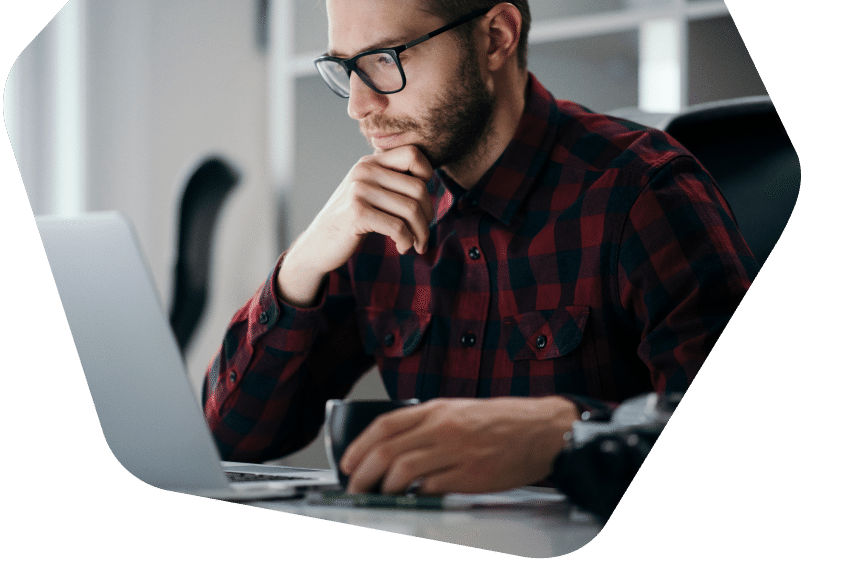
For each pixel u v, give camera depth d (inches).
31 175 51.8
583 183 42.2
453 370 45.3
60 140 52.3
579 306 41.9
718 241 38.3
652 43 40.0
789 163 37.5
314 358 48.8
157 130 52.3
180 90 51.9
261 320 48.0
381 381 47.9
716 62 38.3
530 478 38.2
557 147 43.0
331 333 48.8
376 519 40.6
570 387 42.0
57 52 51.8
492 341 44.3
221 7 50.8
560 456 37.8
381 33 42.9
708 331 37.6
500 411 38.3
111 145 52.7
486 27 42.8
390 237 45.4
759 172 38.1
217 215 51.7
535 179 43.3
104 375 51.3
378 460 39.5
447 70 42.8
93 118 52.8
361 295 48.3
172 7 51.6
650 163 40.4
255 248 51.2
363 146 47.8
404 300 47.1
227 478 46.1
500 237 44.1
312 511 41.8
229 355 49.8
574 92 42.2
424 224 44.1
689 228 39.0
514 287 43.8
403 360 46.9
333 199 45.4
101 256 49.7
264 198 50.9
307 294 47.2
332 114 48.7
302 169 49.8
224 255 51.6
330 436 40.3
